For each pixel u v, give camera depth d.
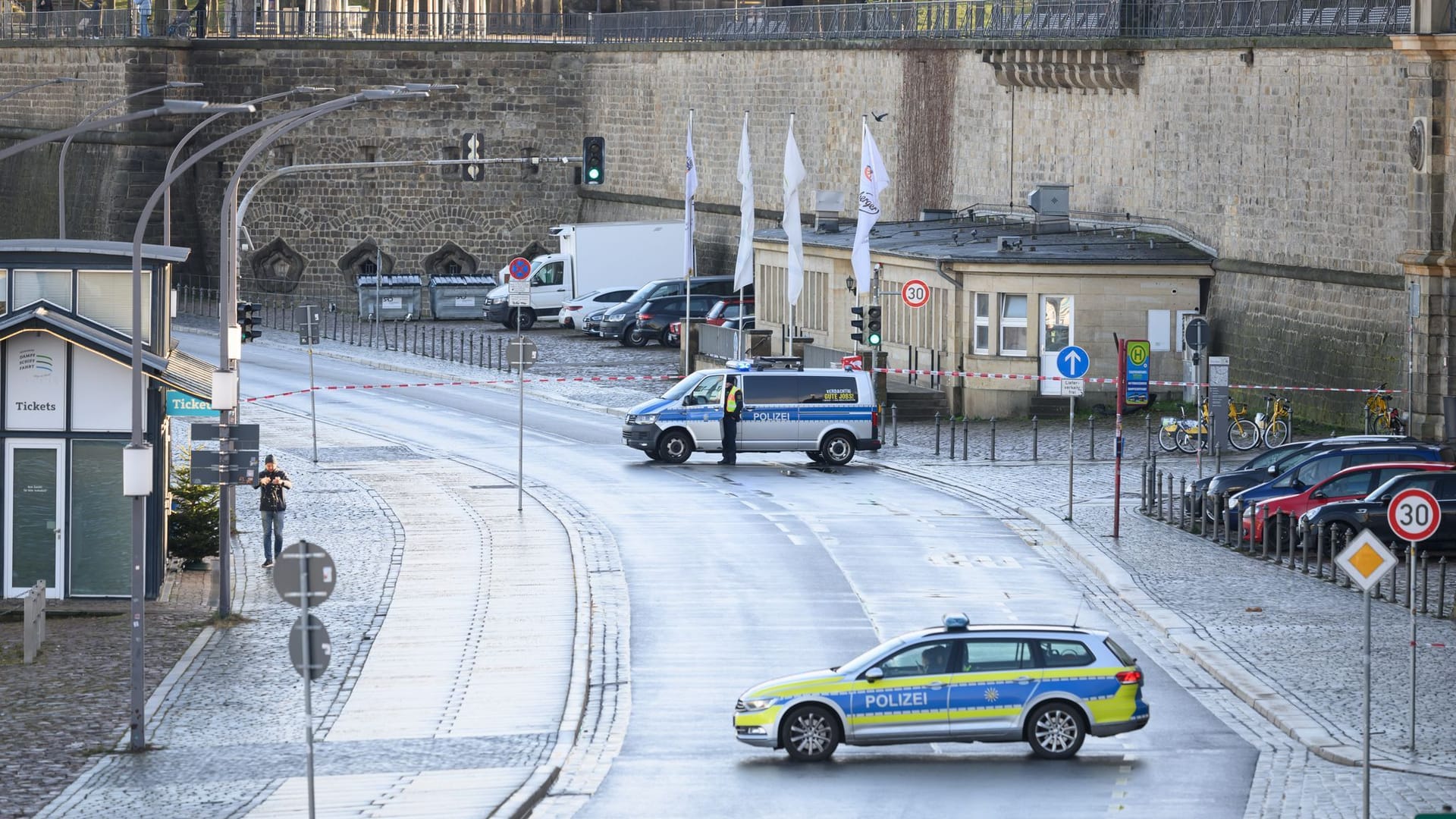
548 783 79.00
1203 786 77.69
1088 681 82.75
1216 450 162.25
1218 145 199.50
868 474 164.75
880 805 75.38
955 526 139.50
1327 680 95.06
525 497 151.62
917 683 82.81
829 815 74.12
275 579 69.56
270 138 128.25
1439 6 162.50
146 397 118.06
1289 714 88.81
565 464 169.12
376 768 81.56
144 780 80.00
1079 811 74.00
